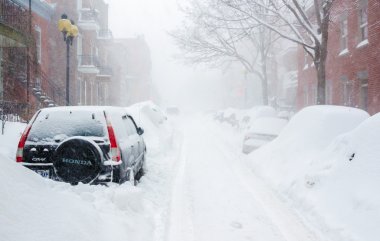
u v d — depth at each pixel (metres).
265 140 14.49
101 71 34.38
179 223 6.28
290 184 8.17
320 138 9.33
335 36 19.86
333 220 5.87
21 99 18.56
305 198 7.09
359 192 5.85
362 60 16.41
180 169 11.30
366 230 5.12
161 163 11.71
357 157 6.51
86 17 29.23
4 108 14.09
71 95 27.02
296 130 10.70
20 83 18.53
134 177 7.58
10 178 3.77
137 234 5.23
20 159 6.41
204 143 19.23
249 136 14.72
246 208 7.23
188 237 5.67
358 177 6.15
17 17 17.11
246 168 11.75
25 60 18.75
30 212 3.63
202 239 5.61
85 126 6.43
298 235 5.80
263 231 5.98
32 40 18.42
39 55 22.70
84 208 4.67
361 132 6.82
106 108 6.86
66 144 5.95
